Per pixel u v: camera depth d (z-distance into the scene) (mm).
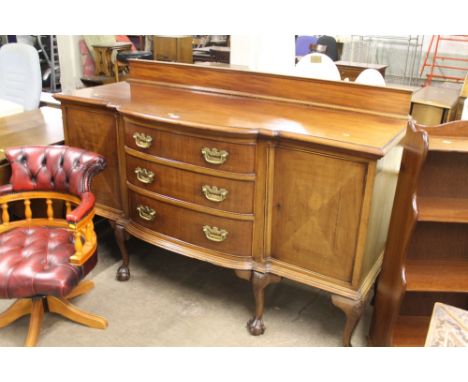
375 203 1705
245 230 1907
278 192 1812
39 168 2041
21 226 2119
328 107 2055
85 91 2375
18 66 3344
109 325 2088
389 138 1675
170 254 2670
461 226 1915
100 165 2014
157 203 2094
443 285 1754
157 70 2492
